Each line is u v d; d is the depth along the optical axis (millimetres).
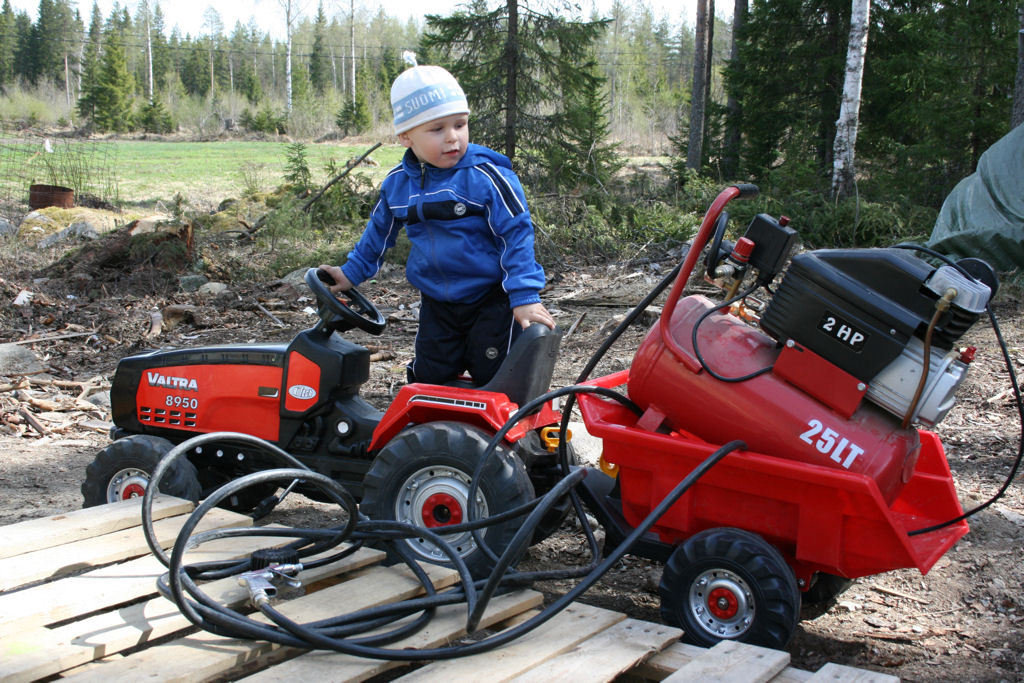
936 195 16391
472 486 3439
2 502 5172
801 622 3791
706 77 26594
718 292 9977
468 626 3062
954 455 5715
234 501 4684
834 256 3285
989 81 15953
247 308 10773
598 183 16156
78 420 6887
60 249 14469
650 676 3002
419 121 3668
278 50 99438
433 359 4035
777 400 3322
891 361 3174
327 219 16516
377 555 3592
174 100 67250
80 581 3275
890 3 19859
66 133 53781
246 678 2770
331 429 4230
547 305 10234
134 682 2639
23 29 85500
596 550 3531
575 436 6043
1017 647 3525
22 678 2637
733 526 3369
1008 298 9758
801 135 19047
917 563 3086
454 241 3795
